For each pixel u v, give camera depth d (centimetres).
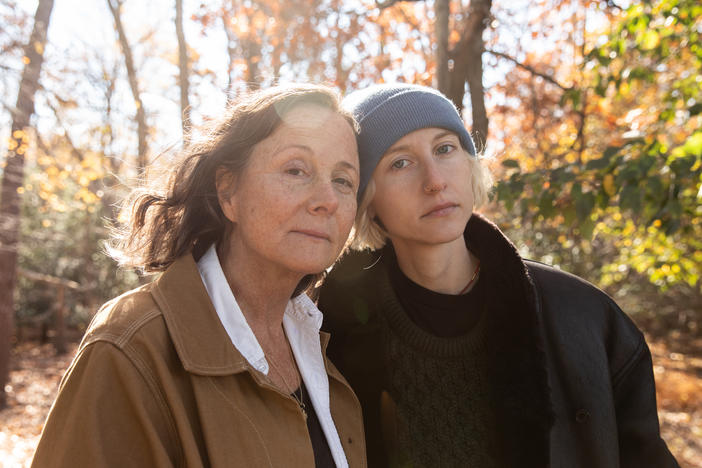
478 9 405
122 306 123
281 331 152
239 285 142
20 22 880
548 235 668
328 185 134
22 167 994
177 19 648
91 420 106
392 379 176
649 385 173
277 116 131
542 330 169
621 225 505
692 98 411
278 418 129
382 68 635
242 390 127
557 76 888
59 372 1371
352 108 175
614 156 311
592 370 166
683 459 689
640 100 679
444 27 399
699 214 366
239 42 700
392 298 180
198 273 134
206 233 141
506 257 168
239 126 135
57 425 109
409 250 177
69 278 1847
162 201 142
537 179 331
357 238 189
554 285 176
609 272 673
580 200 308
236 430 119
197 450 112
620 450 172
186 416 114
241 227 135
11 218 1013
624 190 295
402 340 177
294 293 160
